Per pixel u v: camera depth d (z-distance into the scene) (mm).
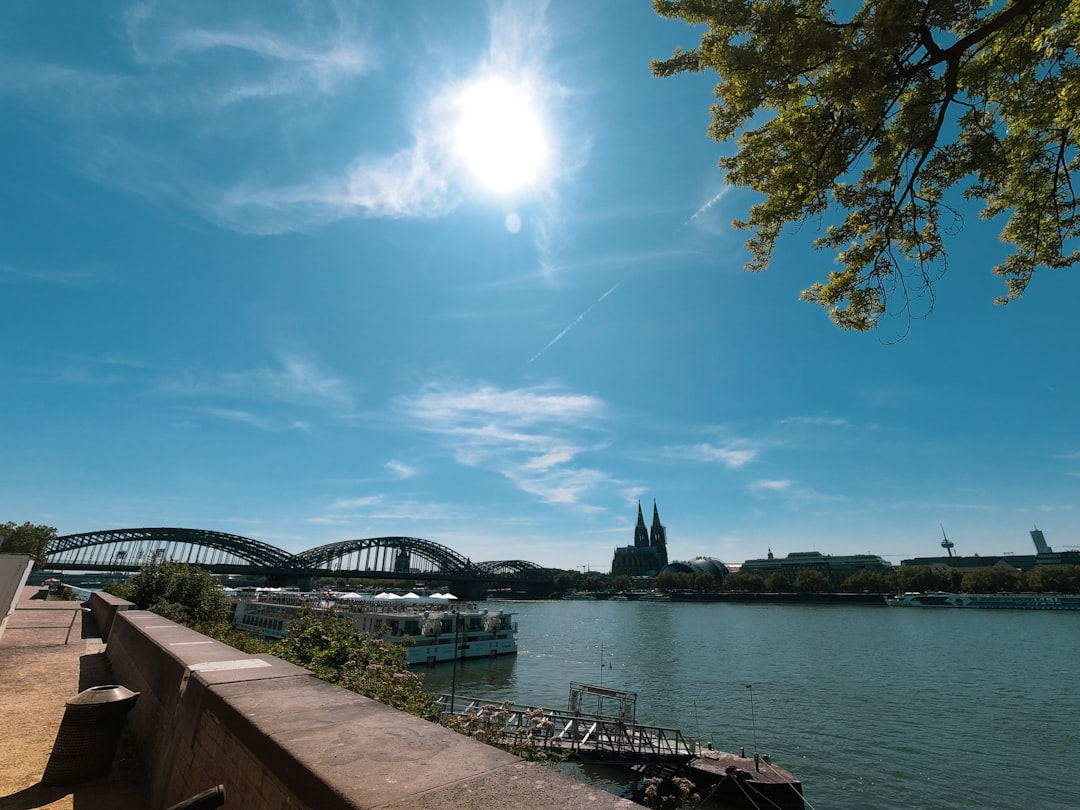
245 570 174625
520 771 2635
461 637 63500
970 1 5922
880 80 6391
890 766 29688
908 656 67875
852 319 8875
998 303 9227
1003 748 32531
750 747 32750
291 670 5062
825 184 7582
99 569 153250
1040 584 175125
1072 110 6668
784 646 79312
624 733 27281
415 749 2947
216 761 3861
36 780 5738
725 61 6910
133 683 7953
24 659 12234
